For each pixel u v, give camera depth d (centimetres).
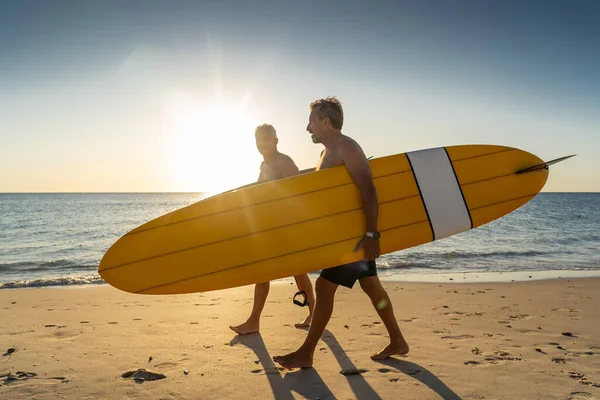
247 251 290
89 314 474
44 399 246
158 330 400
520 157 335
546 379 273
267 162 377
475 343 353
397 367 295
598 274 884
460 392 253
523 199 327
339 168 300
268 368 296
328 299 290
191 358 318
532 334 382
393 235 299
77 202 7112
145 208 5012
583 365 300
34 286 772
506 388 259
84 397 249
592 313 475
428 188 311
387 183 308
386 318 309
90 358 319
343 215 293
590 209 4466
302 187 298
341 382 269
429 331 391
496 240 1762
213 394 253
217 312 481
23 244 1627
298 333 386
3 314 476
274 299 561
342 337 370
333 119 294
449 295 593
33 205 5512
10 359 317
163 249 290
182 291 289
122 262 286
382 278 829
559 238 1831
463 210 313
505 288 667
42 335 384
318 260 285
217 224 296
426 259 1170
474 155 328
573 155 338
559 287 680
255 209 297
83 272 1008
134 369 296
